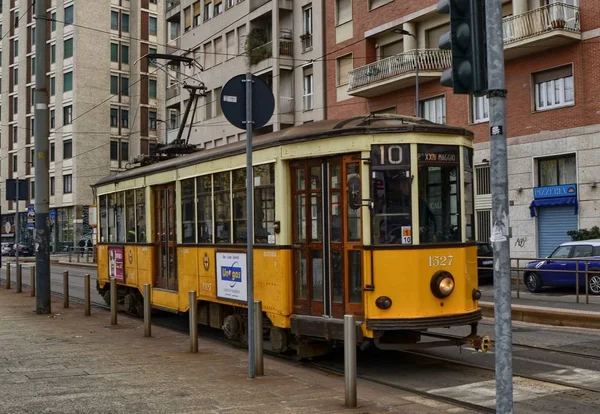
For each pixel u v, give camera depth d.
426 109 30.72
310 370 9.24
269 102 8.48
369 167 8.72
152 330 12.66
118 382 7.96
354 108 34.09
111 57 60.97
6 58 68.88
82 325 13.38
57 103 60.75
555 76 25.38
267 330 10.61
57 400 7.10
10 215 69.06
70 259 44.97
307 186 9.55
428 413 6.75
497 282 5.23
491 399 7.49
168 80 50.97
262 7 39.03
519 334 12.26
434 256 8.76
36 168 15.66
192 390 7.56
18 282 20.83
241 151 10.73
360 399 7.31
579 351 10.31
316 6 36.31
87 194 59.09
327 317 9.12
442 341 8.80
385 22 31.91
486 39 5.41
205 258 11.87
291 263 9.75
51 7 61.88
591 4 24.03
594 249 18.48
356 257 8.84
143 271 14.66
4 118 69.12
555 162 25.53
